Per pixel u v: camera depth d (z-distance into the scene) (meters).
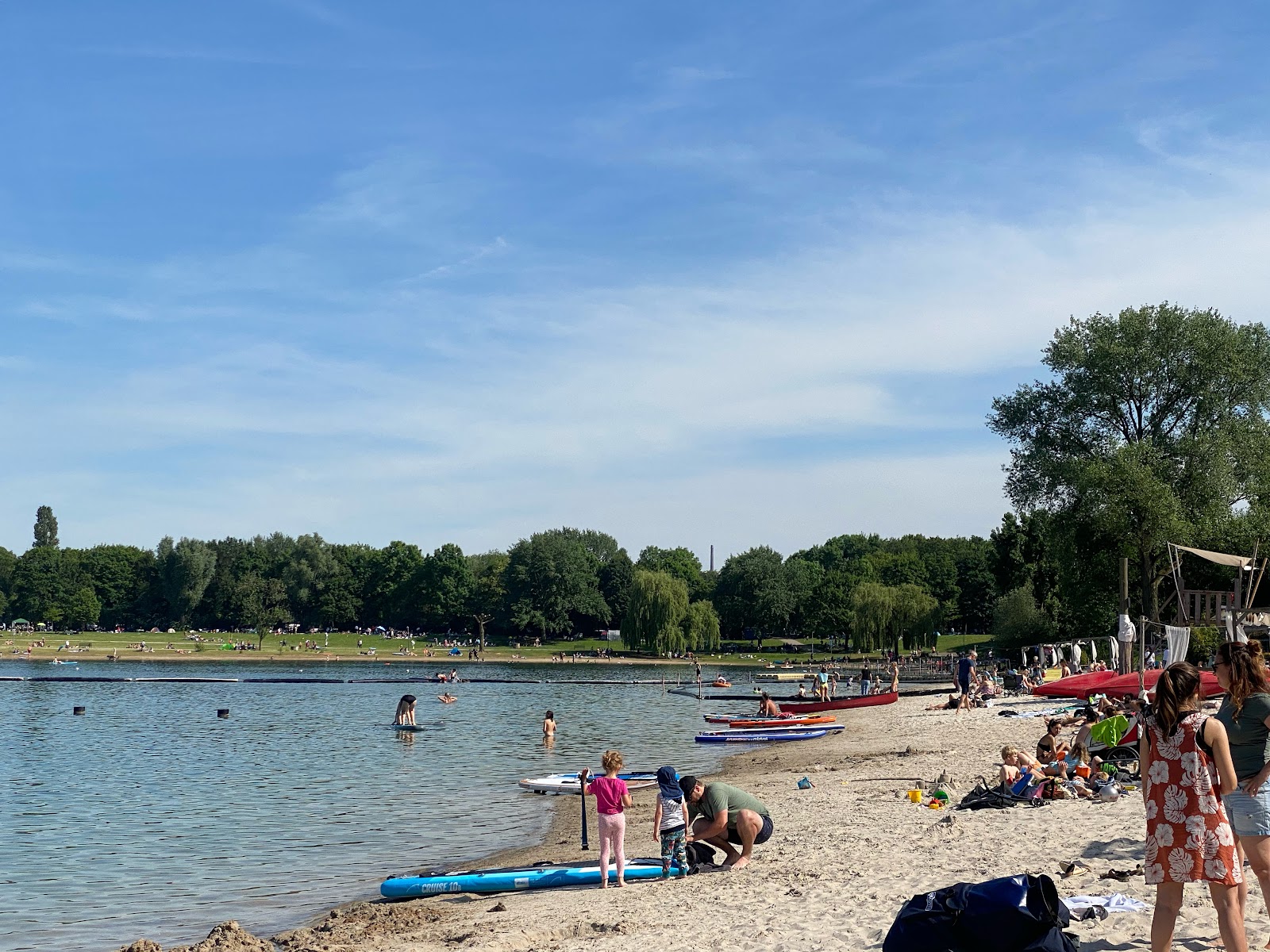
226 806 26.70
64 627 171.38
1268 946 8.27
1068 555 56.25
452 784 30.47
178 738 45.06
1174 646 28.70
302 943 13.04
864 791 23.17
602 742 42.84
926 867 13.34
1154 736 7.80
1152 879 7.76
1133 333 53.16
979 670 68.75
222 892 17.39
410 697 49.84
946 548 183.38
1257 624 33.53
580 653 134.50
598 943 11.35
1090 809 16.58
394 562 170.75
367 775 32.66
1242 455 51.41
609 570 165.38
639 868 15.45
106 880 18.47
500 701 67.94
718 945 10.67
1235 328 54.16
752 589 148.25
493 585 160.12
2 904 16.75
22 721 53.41
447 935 12.79
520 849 20.50
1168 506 49.50
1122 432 55.31
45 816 25.47
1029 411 56.59
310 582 171.62
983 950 8.02
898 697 59.78
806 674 90.75
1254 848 7.86
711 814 15.41
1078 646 51.88
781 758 34.59
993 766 25.64
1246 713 7.91
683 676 97.69
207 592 173.75
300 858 20.16
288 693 75.94
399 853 20.45
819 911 11.66
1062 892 11.03
